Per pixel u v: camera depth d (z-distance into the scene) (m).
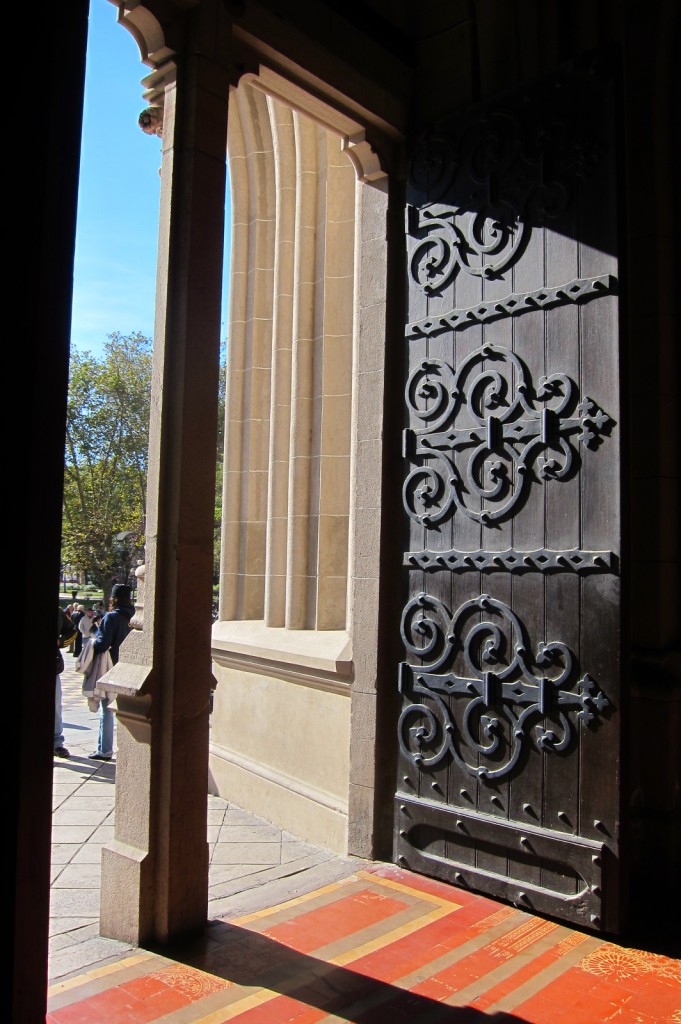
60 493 1.26
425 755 4.01
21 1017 1.19
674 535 3.92
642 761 3.84
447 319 4.06
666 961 3.13
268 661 5.12
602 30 4.02
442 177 4.14
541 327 3.68
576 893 3.38
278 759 5.05
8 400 1.19
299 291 5.16
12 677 1.20
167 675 3.20
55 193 1.26
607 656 3.36
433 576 4.04
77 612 13.98
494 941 3.27
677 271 4.00
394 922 3.44
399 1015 2.72
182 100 3.34
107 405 31.28
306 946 3.21
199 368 3.29
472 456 3.91
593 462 3.46
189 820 3.25
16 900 1.19
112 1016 2.67
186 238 3.28
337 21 3.95
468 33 4.19
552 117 3.68
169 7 3.30
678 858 3.78
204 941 3.23
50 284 1.25
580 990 2.90
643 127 3.98
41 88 1.24
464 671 3.87
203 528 3.30
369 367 4.39
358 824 4.25
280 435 5.45
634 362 3.96
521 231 3.78
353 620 4.35
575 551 3.48
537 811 3.54
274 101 5.46
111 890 3.28
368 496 4.32
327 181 5.10
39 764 1.23
